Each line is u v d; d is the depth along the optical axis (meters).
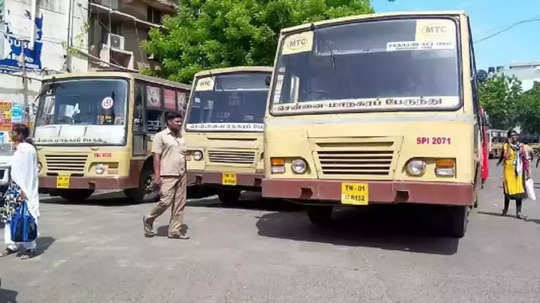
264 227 8.73
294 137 7.00
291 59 7.45
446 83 6.52
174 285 5.34
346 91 6.92
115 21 31.30
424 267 6.10
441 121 6.34
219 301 4.85
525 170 10.71
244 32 19.11
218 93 11.59
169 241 7.49
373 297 4.96
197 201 13.23
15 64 20.66
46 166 11.84
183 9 22.20
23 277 5.67
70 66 24.27
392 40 6.98
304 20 19.38
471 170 6.24
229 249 6.96
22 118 19.58
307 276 5.66
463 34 6.73
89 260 6.38
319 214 8.86
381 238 7.81
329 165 6.79
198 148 11.16
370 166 6.59
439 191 6.25
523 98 63.88
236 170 10.86
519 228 9.23
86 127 11.77
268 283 5.40
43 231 8.24
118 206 11.66
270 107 7.34
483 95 60.34
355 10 20.91
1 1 20.27
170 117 7.69
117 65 28.70
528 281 5.57
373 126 6.57
